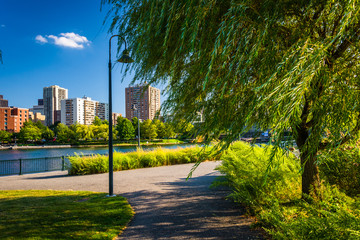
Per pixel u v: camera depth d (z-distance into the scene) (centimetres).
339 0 213
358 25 253
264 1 247
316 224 245
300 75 189
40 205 636
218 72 283
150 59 327
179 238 405
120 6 346
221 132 307
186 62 338
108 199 702
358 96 216
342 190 438
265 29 216
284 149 206
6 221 499
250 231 415
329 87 231
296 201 362
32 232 438
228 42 227
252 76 288
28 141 11269
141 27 272
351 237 203
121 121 9244
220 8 257
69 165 1355
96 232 441
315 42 214
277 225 318
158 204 635
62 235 426
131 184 954
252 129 299
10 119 14062
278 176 467
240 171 546
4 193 838
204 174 1180
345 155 365
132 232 444
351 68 264
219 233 415
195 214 531
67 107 19012
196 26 216
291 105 172
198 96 341
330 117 227
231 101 272
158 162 1543
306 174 419
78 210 583
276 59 254
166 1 232
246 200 489
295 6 287
